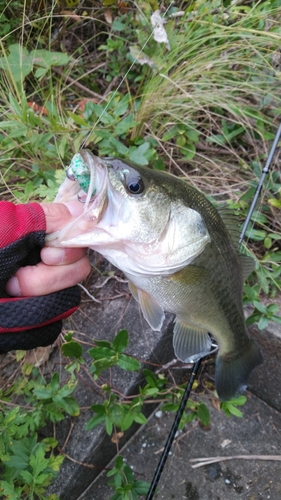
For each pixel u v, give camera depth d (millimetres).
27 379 486
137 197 336
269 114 669
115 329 529
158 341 521
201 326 410
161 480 537
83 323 536
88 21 734
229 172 638
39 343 322
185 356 411
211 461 545
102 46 673
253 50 648
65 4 658
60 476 478
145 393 472
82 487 509
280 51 654
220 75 668
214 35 608
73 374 469
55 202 339
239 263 405
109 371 517
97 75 739
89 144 585
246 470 539
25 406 486
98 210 323
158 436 564
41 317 308
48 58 603
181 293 370
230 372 443
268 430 564
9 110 603
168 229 346
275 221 596
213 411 580
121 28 661
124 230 335
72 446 488
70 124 572
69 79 705
